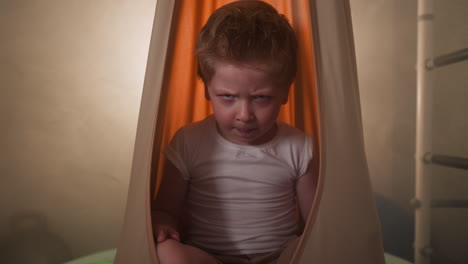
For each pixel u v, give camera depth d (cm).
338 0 68
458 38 125
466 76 125
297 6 86
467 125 125
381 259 68
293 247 71
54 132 141
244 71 72
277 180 83
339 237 64
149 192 67
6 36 135
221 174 82
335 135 65
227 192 82
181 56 84
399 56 132
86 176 144
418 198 110
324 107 66
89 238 145
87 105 142
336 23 67
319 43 67
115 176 145
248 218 81
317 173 89
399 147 135
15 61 137
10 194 140
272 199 82
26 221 141
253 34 75
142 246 66
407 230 135
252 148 83
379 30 133
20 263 138
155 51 73
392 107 134
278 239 81
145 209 67
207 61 76
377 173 137
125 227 71
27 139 140
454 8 124
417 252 111
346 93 67
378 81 135
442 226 128
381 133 136
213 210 81
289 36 81
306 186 85
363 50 135
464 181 125
